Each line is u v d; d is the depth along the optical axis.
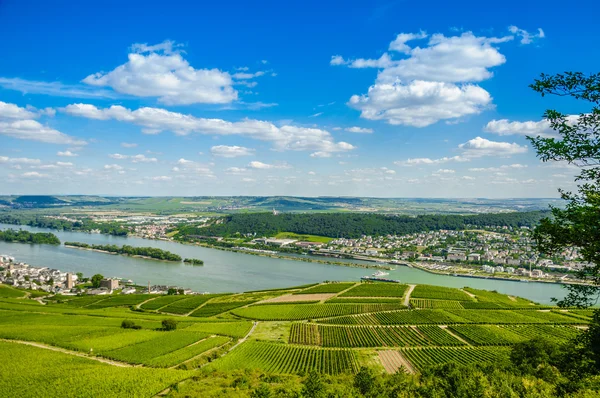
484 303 199.62
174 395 73.81
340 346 134.62
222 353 118.69
